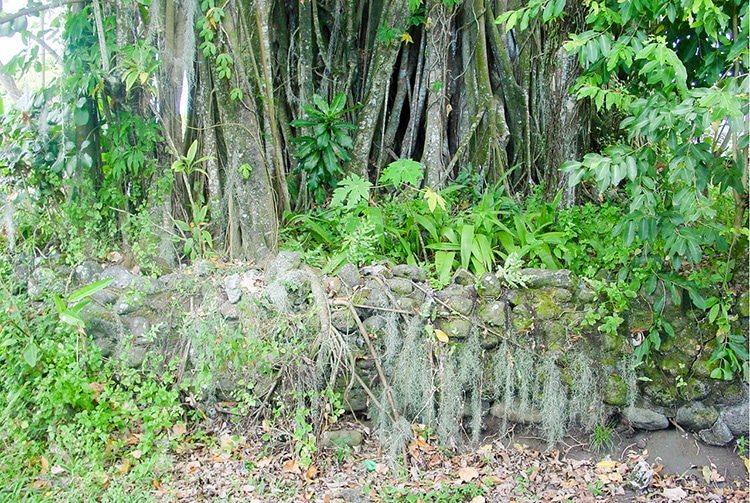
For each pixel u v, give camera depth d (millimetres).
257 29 4371
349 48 5199
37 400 3180
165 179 4059
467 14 5094
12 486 2904
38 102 4023
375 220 3971
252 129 4109
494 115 4910
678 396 3463
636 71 3416
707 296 3424
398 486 3064
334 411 3373
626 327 3508
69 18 3775
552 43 4727
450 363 3438
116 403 3213
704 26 2959
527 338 3504
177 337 3549
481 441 3547
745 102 2635
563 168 3037
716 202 3725
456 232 3957
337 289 3525
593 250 3865
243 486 3020
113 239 4102
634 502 3053
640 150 3018
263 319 3414
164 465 3066
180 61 4023
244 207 4078
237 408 3414
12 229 3820
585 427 3510
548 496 3076
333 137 4523
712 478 3262
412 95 5238
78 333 3328
